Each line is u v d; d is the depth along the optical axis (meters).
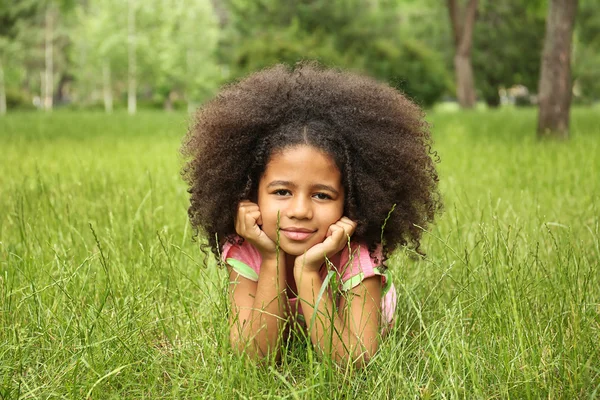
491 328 2.68
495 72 40.34
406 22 37.97
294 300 2.81
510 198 5.37
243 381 2.33
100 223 4.56
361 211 2.73
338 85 2.76
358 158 2.70
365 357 2.58
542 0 18.62
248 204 2.67
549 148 9.24
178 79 53.97
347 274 2.70
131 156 9.05
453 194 5.81
